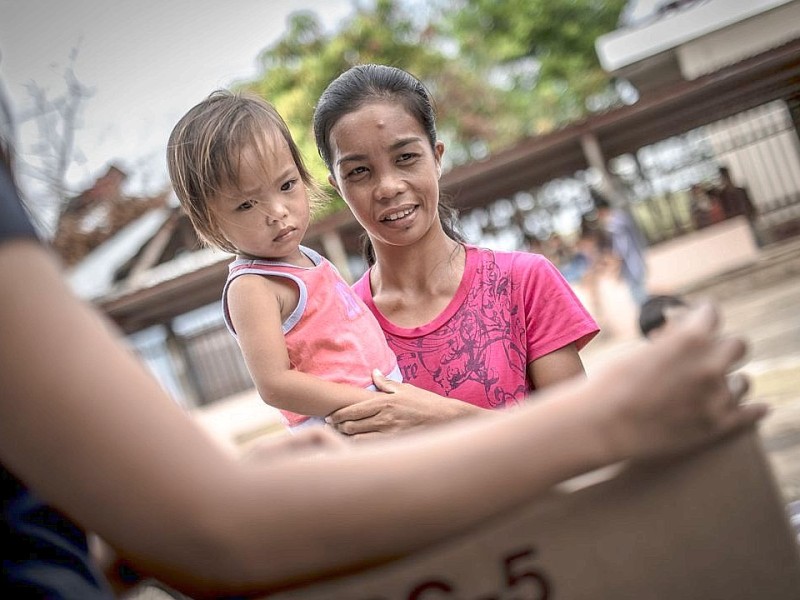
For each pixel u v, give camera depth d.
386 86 2.10
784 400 6.41
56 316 0.64
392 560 0.69
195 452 0.65
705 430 0.74
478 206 15.08
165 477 0.63
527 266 2.16
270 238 1.97
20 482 0.73
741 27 14.21
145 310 15.45
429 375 2.16
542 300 2.12
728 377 0.80
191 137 1.96
